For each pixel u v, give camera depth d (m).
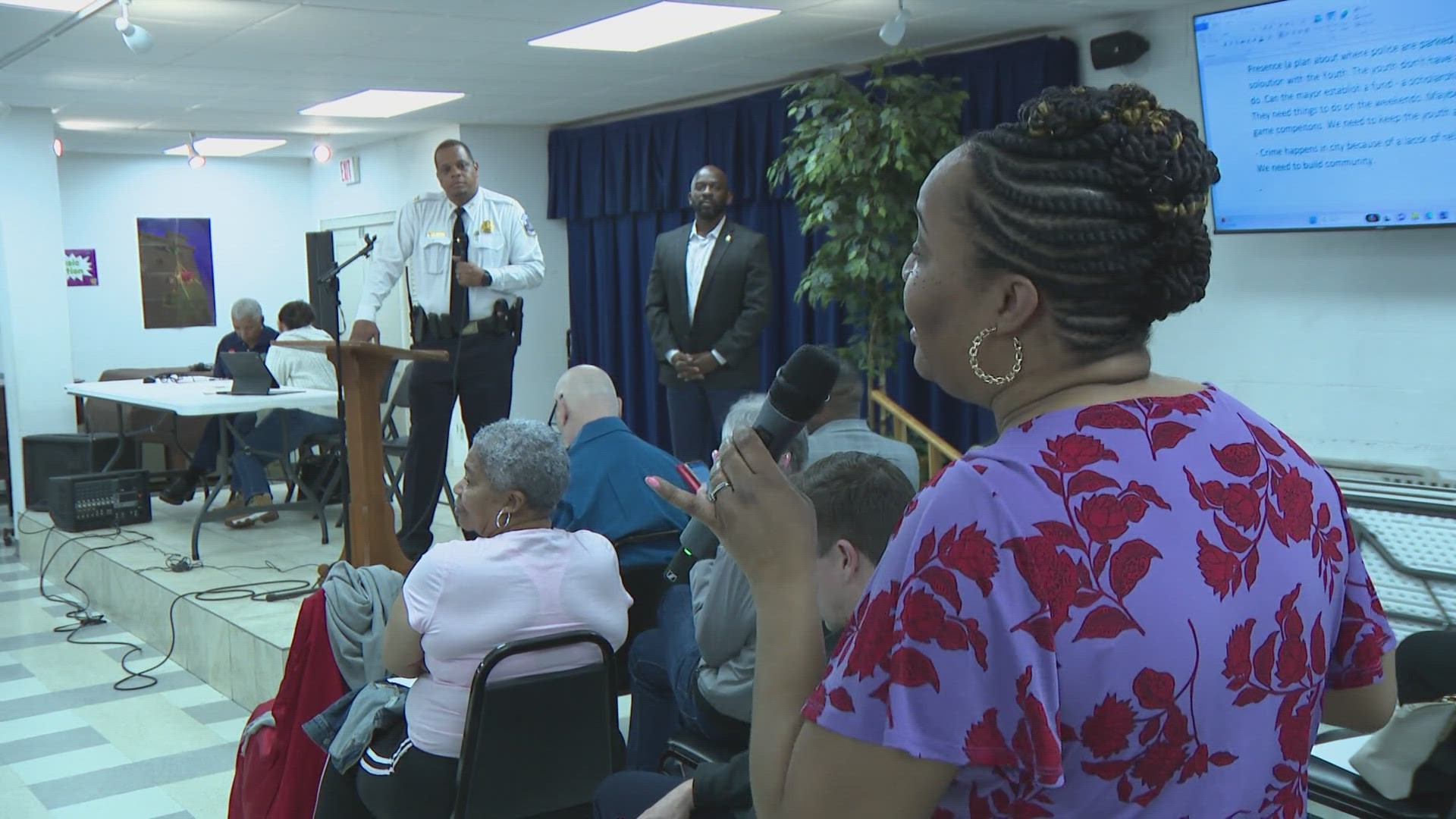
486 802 2.06
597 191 7.68
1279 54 4.05
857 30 5.18
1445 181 3.74
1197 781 0.65
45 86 6.20
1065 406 0.70
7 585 5.82
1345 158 3.96
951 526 0.65
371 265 4.65
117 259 9.43
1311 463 0.74
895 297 5.17
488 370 4.57
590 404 3.11
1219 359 4.66
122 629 5.02
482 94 6.79
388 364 4.46
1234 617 0.66
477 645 2.08
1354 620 0.77
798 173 5.28
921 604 0.64
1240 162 4.27
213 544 5.47
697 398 5.61
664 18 4.97
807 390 0.82
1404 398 4.11
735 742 2.23
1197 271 0.70
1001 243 0.69
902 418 4.92
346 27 4.93
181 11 4.60
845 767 0.66
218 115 7.43
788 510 0.75
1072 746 0.64
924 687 0.64
